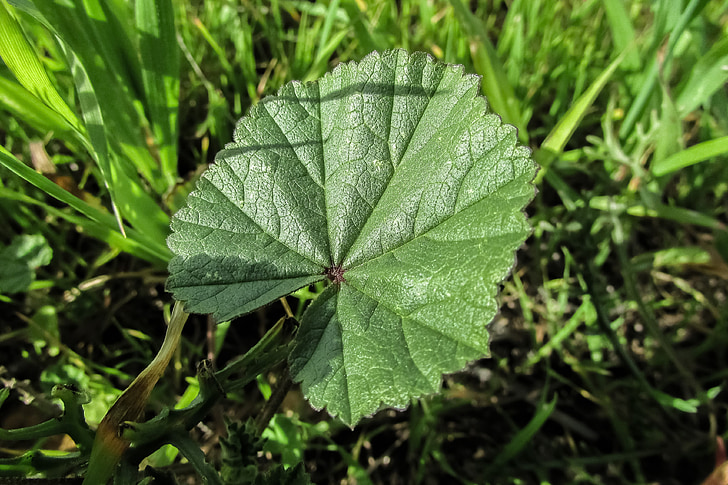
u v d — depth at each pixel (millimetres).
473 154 120
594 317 182
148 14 153
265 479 114
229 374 119
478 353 108
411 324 114
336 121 131
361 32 190
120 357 178
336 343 116
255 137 130
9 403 160
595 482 168
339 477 171
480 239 115
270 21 218
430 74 129
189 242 123
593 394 181
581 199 190
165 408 114
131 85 171
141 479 115
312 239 125
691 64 200
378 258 122
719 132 202
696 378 187
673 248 191
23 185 178
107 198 184
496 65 177
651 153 204
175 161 179
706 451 175
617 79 201
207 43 205
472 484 164
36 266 172
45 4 147
